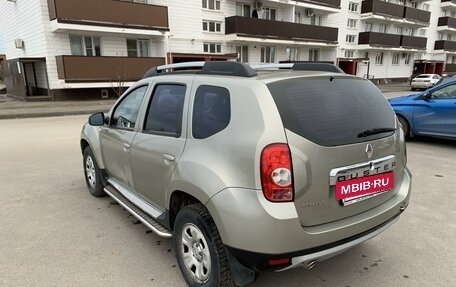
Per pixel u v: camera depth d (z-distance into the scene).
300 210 2.26
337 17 31.16
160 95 3.26
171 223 2.99
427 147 7.76
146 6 18.80
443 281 2.85
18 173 5.84
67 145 8.13
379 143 2.65
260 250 2.19
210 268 2.50
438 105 7.57
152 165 3.12
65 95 18.47
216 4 22.94
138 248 3.38
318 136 2.32
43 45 17.89
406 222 3.93
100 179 4.51
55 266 3.07
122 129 3.78
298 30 26.41
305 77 2.54
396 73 38.69
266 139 2.19
